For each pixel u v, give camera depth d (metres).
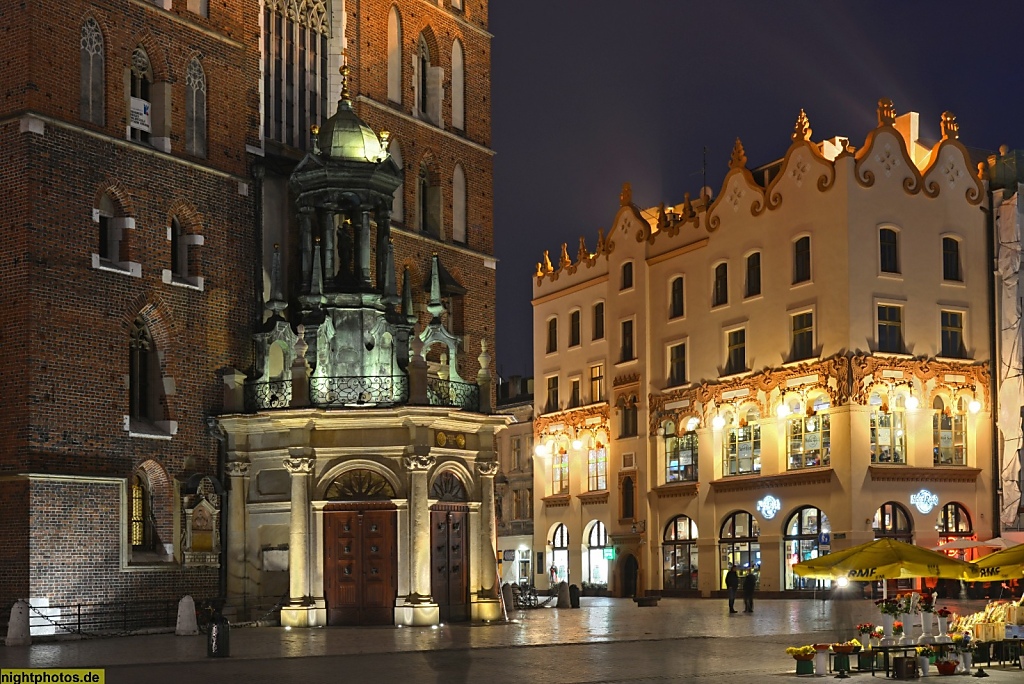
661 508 72.50
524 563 87.38
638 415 74.62
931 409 62.47
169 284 41.00
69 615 36.72
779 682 26.14
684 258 72.00
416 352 40.75
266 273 44.25
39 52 37.72
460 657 30.38
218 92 43.50
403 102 50.62
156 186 40.94
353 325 42.72
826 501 61.28
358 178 43.12
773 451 64.62
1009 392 63.91
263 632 37.56
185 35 42.41
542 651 32.19
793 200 64.50
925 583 61.59
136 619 38.56
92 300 38.56
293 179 43.59
